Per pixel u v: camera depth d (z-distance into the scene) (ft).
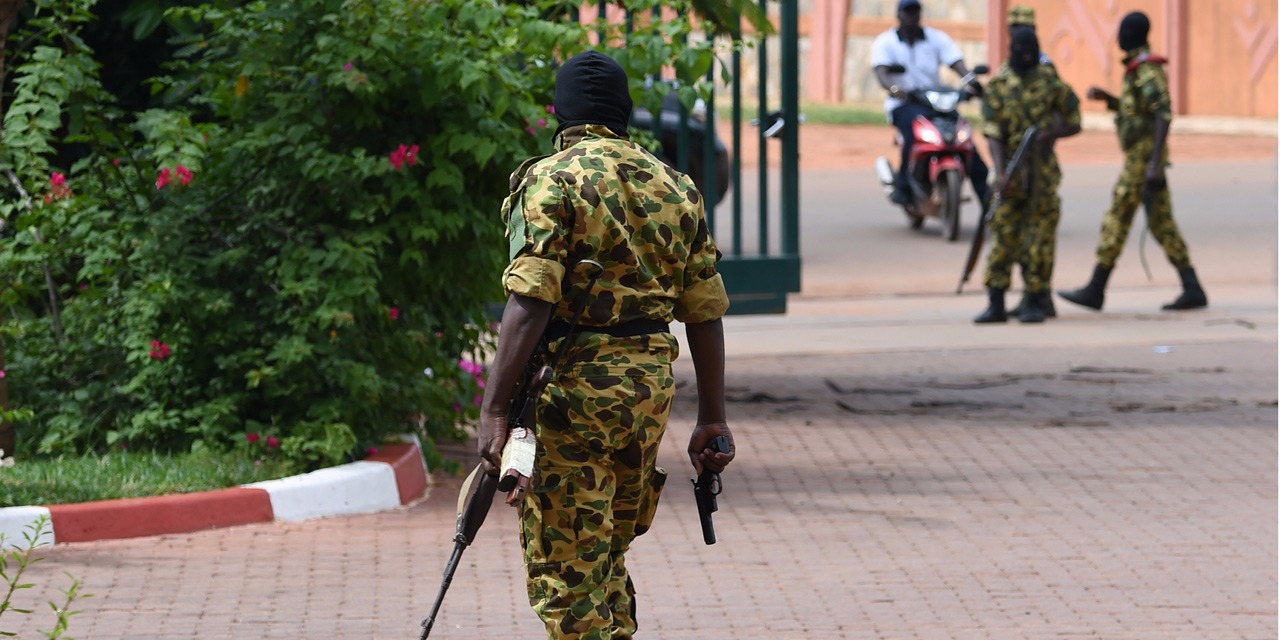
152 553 47.91
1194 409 71.77
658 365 32.58
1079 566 48.08
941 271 118.93
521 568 47.42
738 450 64.13
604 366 31.99
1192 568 47.93
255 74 57.21
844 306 105.09
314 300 56.44
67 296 64.08
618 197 32.19
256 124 56.90
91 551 47.91
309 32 57.47
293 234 56.65
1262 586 46.11
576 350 31.99
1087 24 246.88
